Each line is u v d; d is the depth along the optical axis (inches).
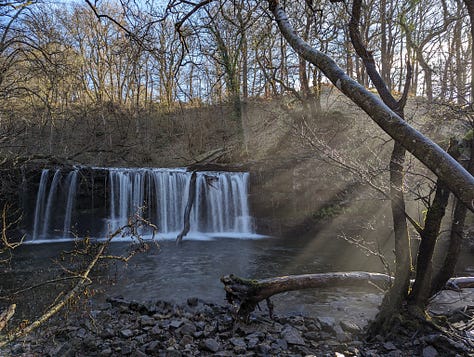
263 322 204.4
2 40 314.7
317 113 668.7
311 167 604.1
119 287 302.8
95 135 888.3
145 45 163.5
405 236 166.9
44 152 674.2
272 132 776.9
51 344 177.0
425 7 250.4
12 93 343.6
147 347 170.4
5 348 168.2
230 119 943.0
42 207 574.2
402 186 161.8
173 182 655.1
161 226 643.5
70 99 971.3
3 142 366.9
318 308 243.9
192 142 918.4
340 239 561.6
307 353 162.2
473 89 162.4
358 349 163.3
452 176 63.8
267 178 645.3
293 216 623.2
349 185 573.3
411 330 165.2
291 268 385.7
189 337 179.9
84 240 185.8
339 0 144.4
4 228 169.0
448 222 339.9
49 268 351.9
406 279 168.7
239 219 653.3
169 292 293.4
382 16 287.6
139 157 889.5
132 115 1000.9
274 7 107.8
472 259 386.6
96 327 198.5
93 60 908.6
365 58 152.9
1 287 288.2
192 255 451.8
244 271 371.2
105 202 620.1
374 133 448.8
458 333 168.7
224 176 661.9
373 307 245.0
